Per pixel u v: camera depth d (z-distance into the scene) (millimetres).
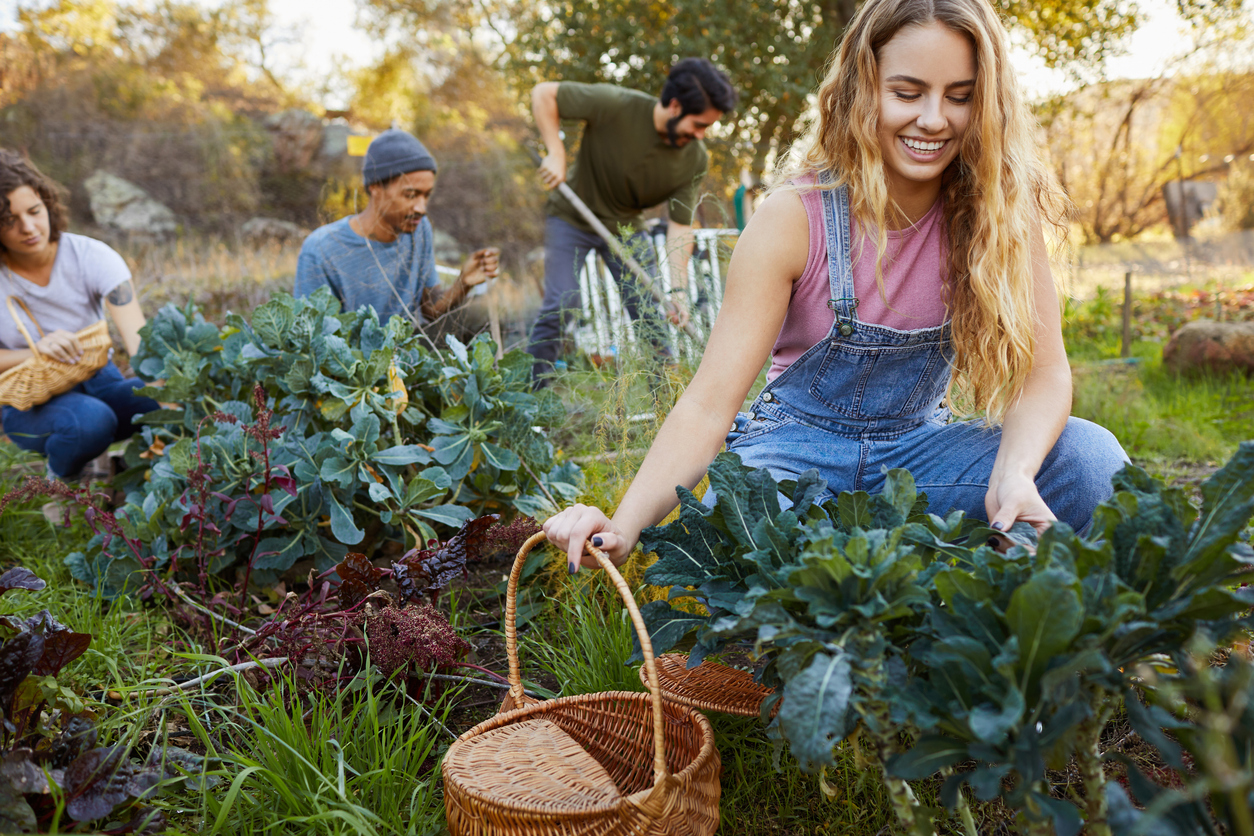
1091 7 10961
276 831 1484
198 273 7055
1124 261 10359
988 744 1014
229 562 2393
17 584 1553
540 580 2484
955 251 1753
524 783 1379
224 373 2812
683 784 1309
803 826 1568
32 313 3324
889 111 1622
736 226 5074
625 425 2654
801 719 998
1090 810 1094
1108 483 1729
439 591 2051
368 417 2432
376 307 3490
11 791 1237
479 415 2623
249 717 1646
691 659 1320
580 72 10258
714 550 1342
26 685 1385
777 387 1939
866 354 1803
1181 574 1038
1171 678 1124
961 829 1506
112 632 2139
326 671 1843
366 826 1407
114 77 9688
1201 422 4508
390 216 3418
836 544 1178
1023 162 1698
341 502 2436
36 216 3203
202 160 9250
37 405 3223
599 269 4523
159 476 2469
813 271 1759
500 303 4527
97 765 1354
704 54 9766
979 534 1347
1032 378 1771
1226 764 782
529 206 9422
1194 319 8297
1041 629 946
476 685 2082
